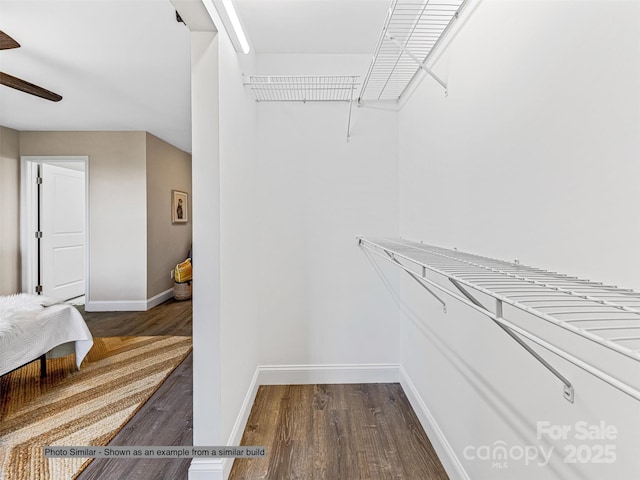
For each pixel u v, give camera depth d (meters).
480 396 1.28
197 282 1.50
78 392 2.35
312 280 2.54
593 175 0.76
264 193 2.52
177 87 3.10
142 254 4.54
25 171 4.45
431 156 1.81
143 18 2.06
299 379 2.53
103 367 2.78
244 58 2.08
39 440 1.82
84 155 4.47
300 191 2.53
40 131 4.45
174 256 5.41
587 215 0.78
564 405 0.85
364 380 2.54
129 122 4.11
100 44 2.37
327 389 2.44
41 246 4.71
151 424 1.98
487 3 1.22
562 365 0.85
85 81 2.96
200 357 1.50
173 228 5.38
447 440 1.60
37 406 2.17
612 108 0.71
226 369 1.61
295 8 1.94
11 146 4.34
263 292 2.53
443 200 1.64
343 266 2.54
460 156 1.45
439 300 1.67
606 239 0.73
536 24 0.95
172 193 5.33
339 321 2.54
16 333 2.21
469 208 1.37
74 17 2.05
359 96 2.30
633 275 0.67
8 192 4.32
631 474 0.67
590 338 0.44
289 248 2.53
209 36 1.51
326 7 1.93
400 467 1.63
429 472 1.60
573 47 0.81
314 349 2.54
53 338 2.50
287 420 2.03
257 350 2.48
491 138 1.20
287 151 2.52
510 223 1.09
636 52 0.65
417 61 1.54
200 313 1.50
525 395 1.00
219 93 1.52
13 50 2.44
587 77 0.77
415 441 1.83
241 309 1.96
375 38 2.26
